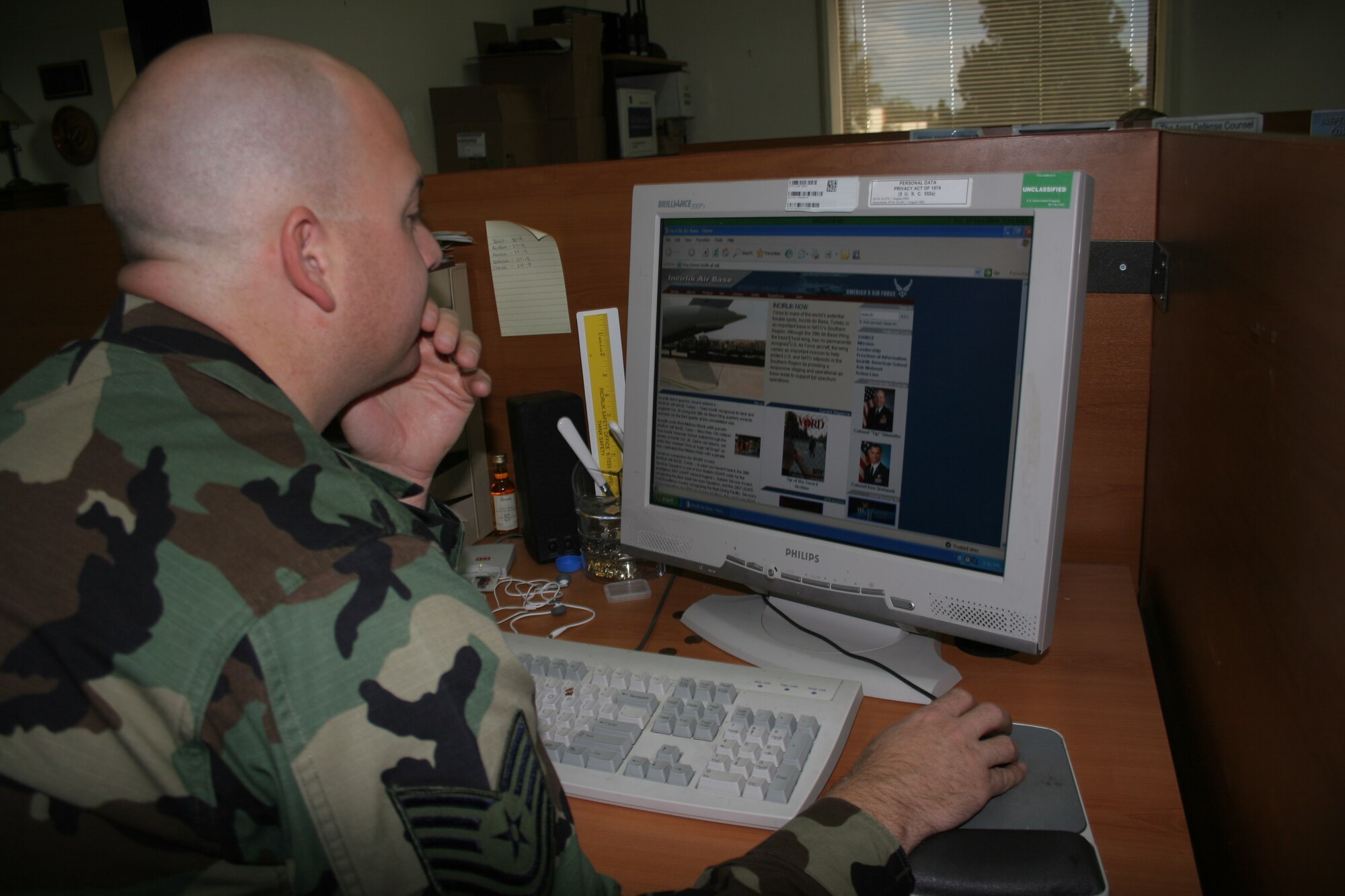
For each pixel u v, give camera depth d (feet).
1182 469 2.92
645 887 2.15
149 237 1.86
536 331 4.28
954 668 2.89
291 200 1.87
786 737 2.48
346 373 2.11
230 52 1.86
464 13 13.55
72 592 1.57
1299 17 13.79
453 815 1.65
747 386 3.12
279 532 1.63
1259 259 2.01
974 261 2.61
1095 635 3.13
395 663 1.62
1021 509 2.57
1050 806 2.25
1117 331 3.47
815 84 16.20
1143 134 3.28
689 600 3.59
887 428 2.83
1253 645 2.06
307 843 1.61
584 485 3.95
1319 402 1.57
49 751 1.58
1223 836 2.40
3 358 5.07
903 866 1.97
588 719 2.66
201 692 1.54
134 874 1.67
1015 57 15.47
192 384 1.77
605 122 13.53
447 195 4.22
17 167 13.30
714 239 3.14
